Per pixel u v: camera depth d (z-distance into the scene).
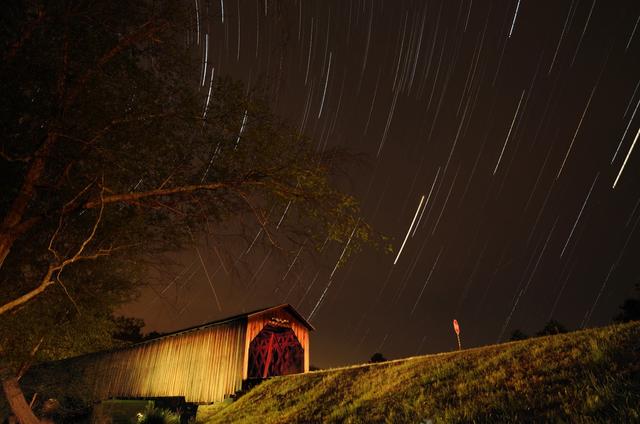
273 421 10.48
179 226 8.04
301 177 7.40
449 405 6.46
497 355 8.12
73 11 7.00
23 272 9.16
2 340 10.53
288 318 18.69
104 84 7.52
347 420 7.98
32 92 7.25
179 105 7.67
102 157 7.46
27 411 6.72
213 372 17.36
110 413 14.62
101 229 8.46
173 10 7.67
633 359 5.36
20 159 6.94
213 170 7.88
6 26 6.54
